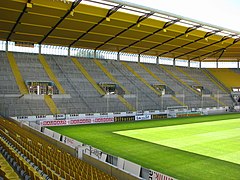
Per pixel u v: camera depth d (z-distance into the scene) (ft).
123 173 33.71
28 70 124.47
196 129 93.35
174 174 44.06
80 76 136.36
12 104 106.63
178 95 155.22
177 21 109.81
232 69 196.75
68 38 125.39
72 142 53.67
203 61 198.18
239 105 172.14
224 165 48.83
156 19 108.78
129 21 107.24
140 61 171.83
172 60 185.68
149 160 52.65
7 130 62.59
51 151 44.32
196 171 45.44
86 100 123.54
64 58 143.13
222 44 145.07
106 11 99.66
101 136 79.41
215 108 157.48
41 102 113.09
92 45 139.95
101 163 38.06
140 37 128.16
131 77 153.48
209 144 67.46
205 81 182.91
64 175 30.27
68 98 120.37
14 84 113.91
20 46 131.95
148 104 138.62
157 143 68.85
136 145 66.49
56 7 91.45
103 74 145.48
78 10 95.71
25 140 51.19
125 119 121.19
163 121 118.11
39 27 108.68
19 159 34.71
